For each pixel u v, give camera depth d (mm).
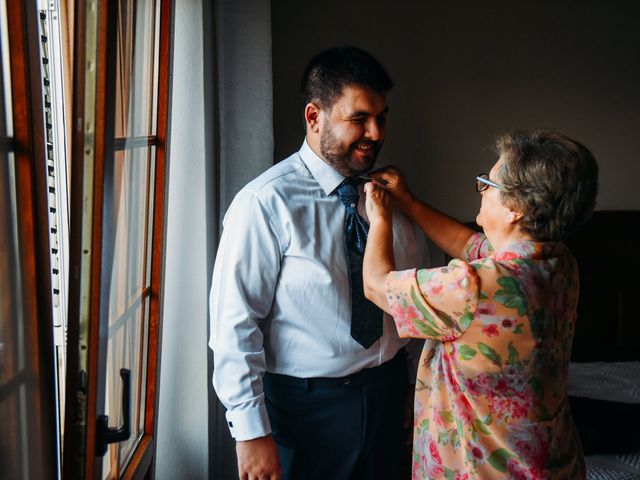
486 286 1352
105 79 1088
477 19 3055
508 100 3131
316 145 1779
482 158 3146
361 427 1791
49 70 1592
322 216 1758
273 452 1702
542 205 1352
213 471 2301
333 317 1743
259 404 1692
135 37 1471
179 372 2141
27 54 1049
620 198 3260
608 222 3195
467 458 1438
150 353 1786
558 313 1408
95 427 1212
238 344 1686
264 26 2270
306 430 1781
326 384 1762
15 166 1070
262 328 1797
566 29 3107
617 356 3227
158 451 2166
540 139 1380
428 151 3125
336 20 2969
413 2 3006
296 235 1717
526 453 1408
